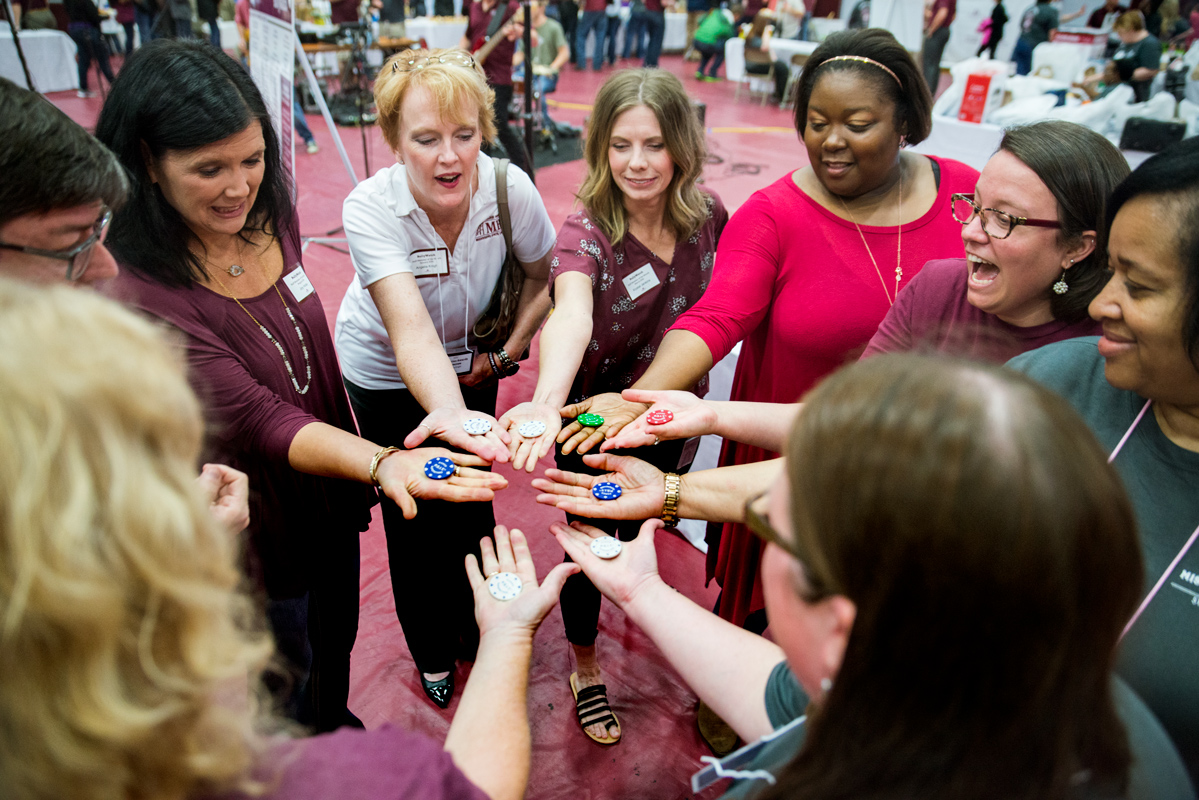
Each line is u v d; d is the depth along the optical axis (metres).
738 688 1.04
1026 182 1.37
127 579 0.51
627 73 1.97
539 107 8.73
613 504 1.46
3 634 0.48
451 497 1.47
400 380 2.32
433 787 0.68
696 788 0.85
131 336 0.58
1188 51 7.41
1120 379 0.99
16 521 0.47
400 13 9.18
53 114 1.14
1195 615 0.94
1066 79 7.18
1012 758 0.56
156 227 1.50
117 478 0.51
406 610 2.24
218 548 0.60
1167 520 0.97
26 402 0.49
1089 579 0.52
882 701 0.59
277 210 1.73
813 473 0.59
